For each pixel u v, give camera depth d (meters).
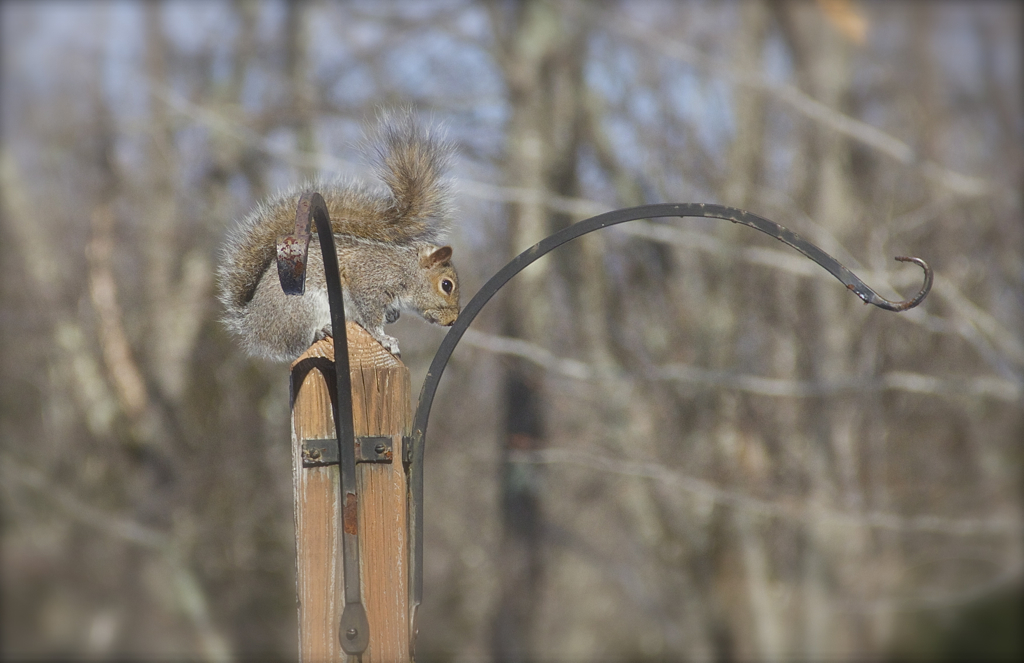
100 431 16.61
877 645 16.33
